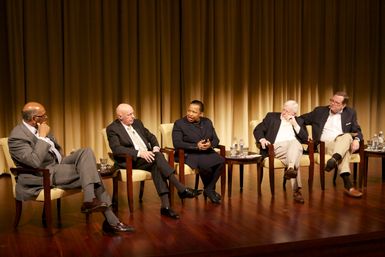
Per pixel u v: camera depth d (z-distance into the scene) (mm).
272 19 6434
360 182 4512
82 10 5617
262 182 4895
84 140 5805
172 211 3629
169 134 4398
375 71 7125
